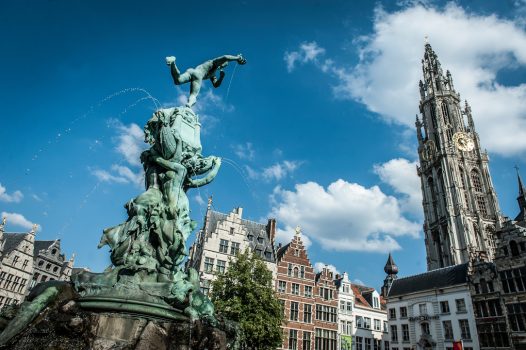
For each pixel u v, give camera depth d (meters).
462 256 95.81
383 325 60.97
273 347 31.78
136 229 13.41
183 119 16.44
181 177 15.02
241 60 18.94
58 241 63.56
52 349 9.40
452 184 105.69
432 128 123.12
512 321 43.94
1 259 53.28
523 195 71.31
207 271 44.66
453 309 50.75
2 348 9.06
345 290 58.56
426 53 138.12
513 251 46.03
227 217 49.00
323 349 48.75
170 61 16.94
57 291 10.59
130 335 10.19
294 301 48.97
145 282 11.75
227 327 13.45
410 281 59.97
